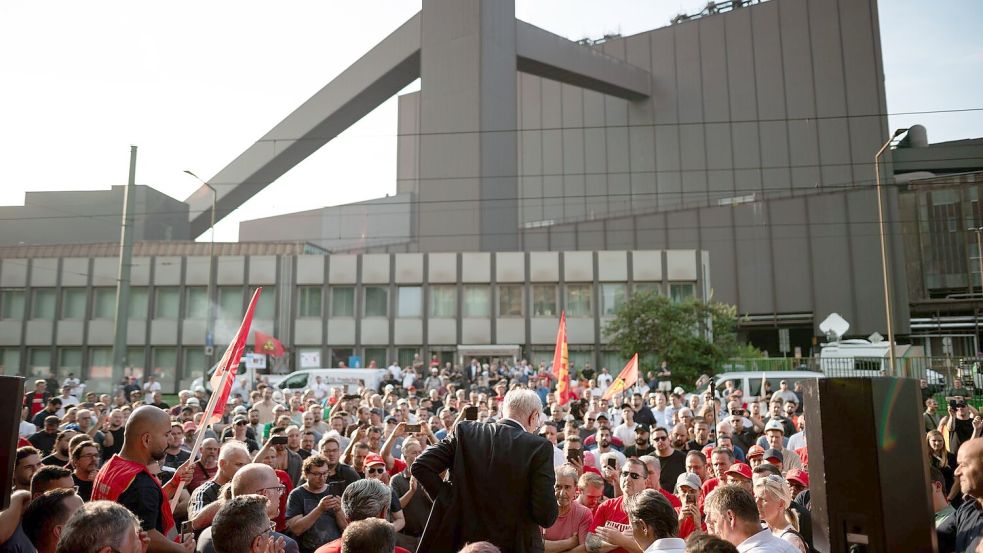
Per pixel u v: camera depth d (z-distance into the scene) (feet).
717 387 78.74
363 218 286.87
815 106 232.32
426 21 208.64
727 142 243.40
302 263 165.07
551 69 225.15
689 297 148.46
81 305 168.45
